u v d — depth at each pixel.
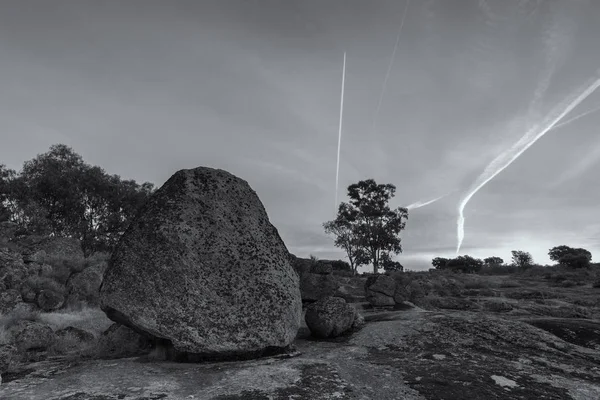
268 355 7.87
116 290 7.81
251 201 9.70
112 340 9.17
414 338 8.89
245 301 8.09
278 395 5.39
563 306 23.97
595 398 5.59
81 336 10.52
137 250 8.13
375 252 56.00
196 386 5.84
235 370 6.66
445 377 6.18
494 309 21.98
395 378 6.16
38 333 9.52
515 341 8.71
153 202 8.80
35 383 6.08
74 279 18.55
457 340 8.70
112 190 36.06
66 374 6.61
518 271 61.25
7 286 16.17
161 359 7.73
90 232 34.47
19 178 33.00
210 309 7.78
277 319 8.12
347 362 7.16
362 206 56.06
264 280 8.50
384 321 11.17
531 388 5.83
